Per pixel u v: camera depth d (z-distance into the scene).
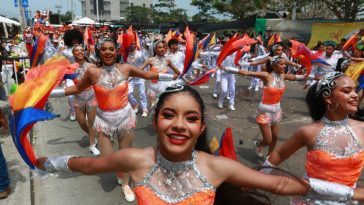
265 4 24.09
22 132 1.76
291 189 1.76
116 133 3.94
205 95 10.05
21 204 3.58
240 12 27.16
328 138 2.37
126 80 3.85
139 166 1.69
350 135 2.33
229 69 4.56
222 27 20.89
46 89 1.83
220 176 1.65
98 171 1.81
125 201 3.85
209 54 10.30
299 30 17.09
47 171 1.94
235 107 8.67
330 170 2.37
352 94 2.26
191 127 1.54
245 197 1.79
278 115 4.71
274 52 6.63
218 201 1.80
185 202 1.59
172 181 1.62
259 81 11.16
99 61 3.86
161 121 1.55
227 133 1.97
